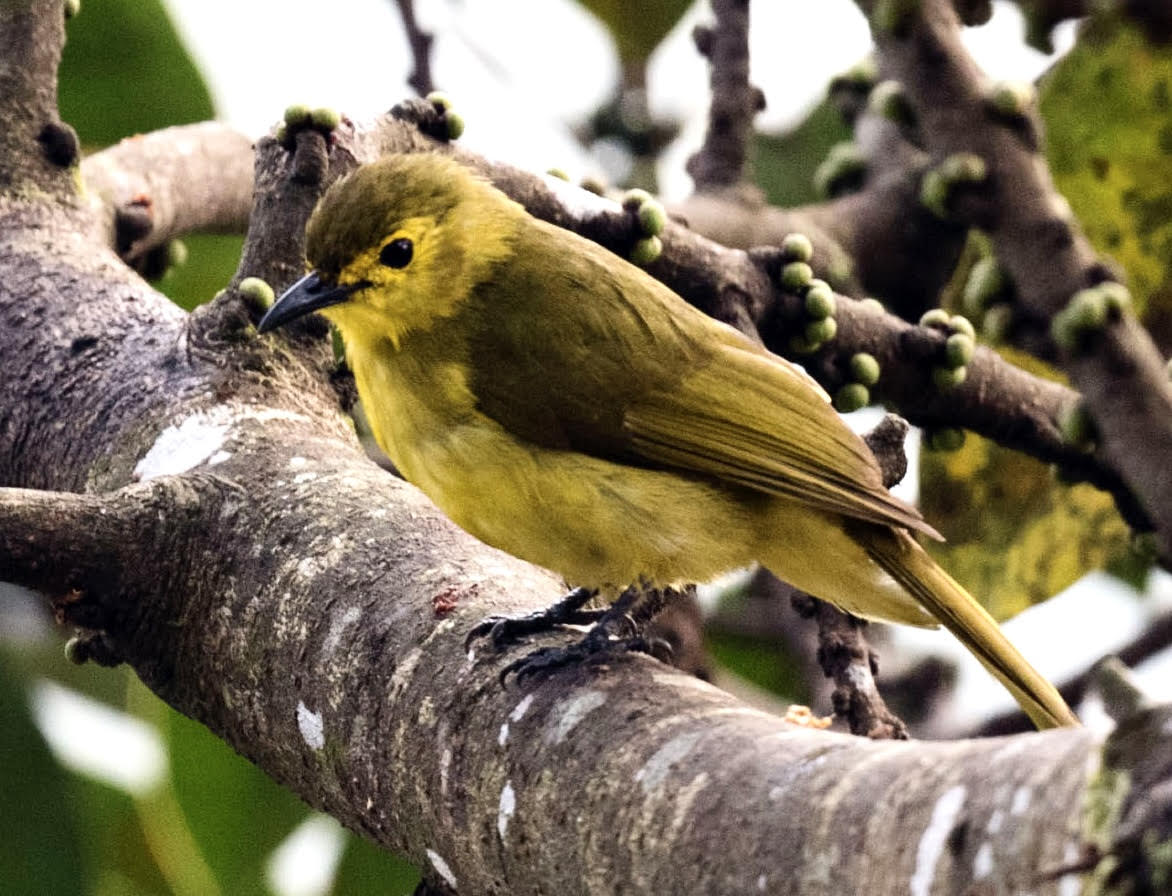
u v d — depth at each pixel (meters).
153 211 12.78
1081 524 12.75
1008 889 4.91
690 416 9.53
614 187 14.95
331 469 9.08
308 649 8.12
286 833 11.53
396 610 8.02
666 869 6.12
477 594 8.03
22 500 8.48
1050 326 9.41
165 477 8.95
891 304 14.51
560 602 8.80
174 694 8.97
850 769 5.75
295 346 10.20
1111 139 12.90
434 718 7.49
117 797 11.82
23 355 10.62
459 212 9.92
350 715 7.85
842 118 14.94
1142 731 4.79
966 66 9.72
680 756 6.45
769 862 5.74
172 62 13.77
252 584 8.52
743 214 13.01
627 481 9.36
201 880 11.42
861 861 5.44
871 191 14.20
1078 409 10.79
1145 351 9.09
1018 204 9.48
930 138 9.80
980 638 9.48
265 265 10.33
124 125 13.98
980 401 11.48
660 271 11.00
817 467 9.51
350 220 9.72
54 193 11.92
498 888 7.06
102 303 10.84
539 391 9.48
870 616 10.03
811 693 12.91
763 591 14.12
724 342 9.92
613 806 6.50
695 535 9.45
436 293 9.75
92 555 8.61
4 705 11.10
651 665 7.38
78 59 13.63
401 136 11.14
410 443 9.70
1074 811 4.80
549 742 6.98
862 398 11.10
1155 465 8.91
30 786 11.02
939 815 5.23
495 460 9.48
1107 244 13.25
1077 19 12.81
